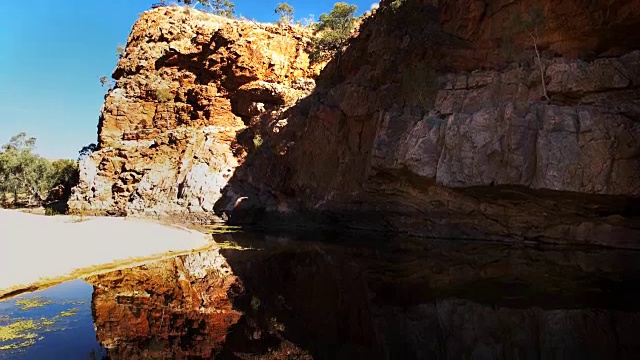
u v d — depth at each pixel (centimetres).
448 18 3122
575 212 2125
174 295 1462
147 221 4181
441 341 989
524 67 2488
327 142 3750
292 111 4450
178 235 3084
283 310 1282
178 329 1102
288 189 4184
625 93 2059
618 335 947
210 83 5559
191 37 5894
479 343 960
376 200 3200
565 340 935
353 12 5459
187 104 5638
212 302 1374
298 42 5709
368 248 2448
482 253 2116
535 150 2089
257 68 5397
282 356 919
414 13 3350
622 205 1945
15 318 1171
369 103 3328
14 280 1549
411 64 3173
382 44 3472
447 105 2692
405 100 3045
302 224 3934
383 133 2881
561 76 2234
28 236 2506
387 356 916
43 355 898
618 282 1411
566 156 1981
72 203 5244
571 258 1866
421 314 1196
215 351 945
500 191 2250
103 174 5319
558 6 2436
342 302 1355
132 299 1396
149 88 5775
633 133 1880
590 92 2138
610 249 2030
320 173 3800
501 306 1206
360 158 3378
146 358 891
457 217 2664
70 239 2516
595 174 1922
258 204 4322
